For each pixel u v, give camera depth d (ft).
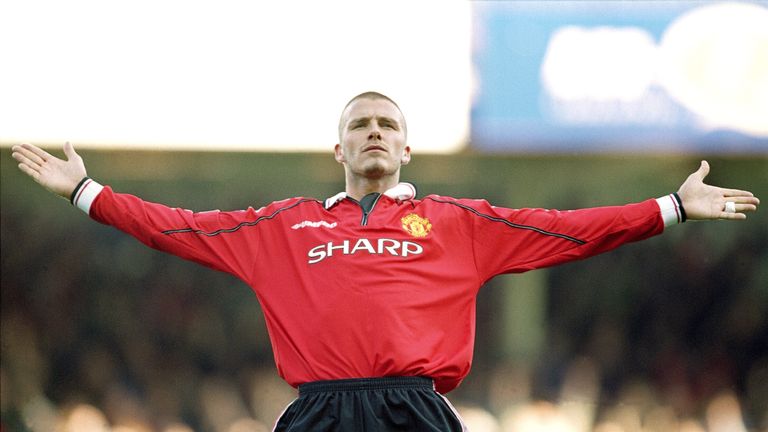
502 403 159.12
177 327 170.19
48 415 152.97
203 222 58.80
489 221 58.34
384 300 54.90
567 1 122.52
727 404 165.07
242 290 173.78
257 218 58.95
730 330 172.55
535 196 161.48
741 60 121.70
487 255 57.98
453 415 54.60
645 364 169.07
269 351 169.78
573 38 122.42
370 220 58.13
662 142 122.11
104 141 122.31
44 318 168.25
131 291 172.04
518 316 164.55
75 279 171.73
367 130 60.75
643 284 174.60
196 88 123.54
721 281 174.40
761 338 171.42
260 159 156.15
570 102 122.21
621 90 122.21
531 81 122.31
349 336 54.44
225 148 123.03
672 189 163.12
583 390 163.22
